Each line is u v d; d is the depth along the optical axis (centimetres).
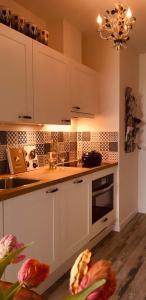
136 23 287
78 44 316
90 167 293
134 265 261
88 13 269
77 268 53
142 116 415
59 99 257
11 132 247
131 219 396
